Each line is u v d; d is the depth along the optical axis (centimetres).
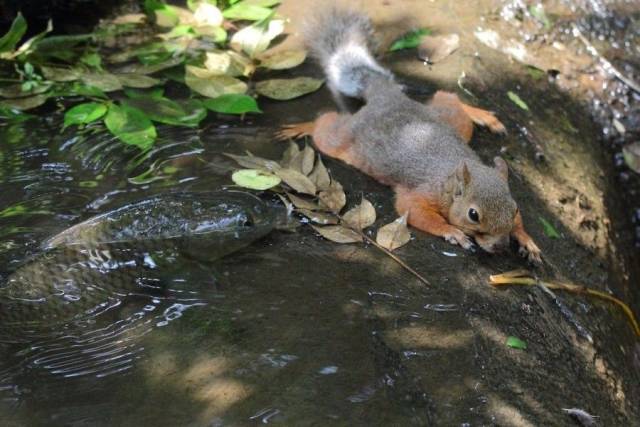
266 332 138
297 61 170
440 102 162
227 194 151
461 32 179
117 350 136
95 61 168
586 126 176
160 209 147
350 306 141
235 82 165
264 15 178
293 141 158
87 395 133
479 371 136
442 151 154
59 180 153
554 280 149
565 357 142
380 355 137
